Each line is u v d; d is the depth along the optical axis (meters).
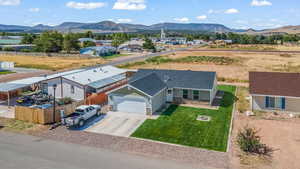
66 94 34.72
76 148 18.75
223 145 19.42
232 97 34.81
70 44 107.38
